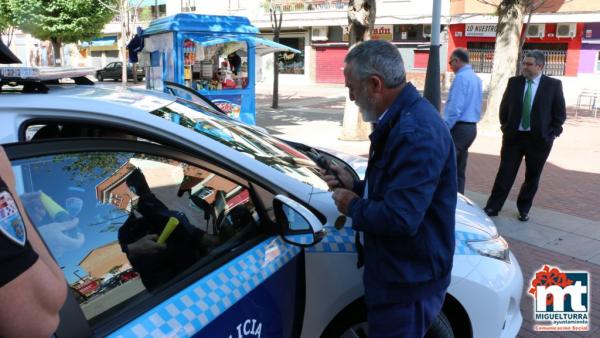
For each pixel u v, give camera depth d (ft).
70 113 5.98
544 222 18.21
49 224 5.33
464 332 8.30
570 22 76.13
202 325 5.68
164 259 6.19
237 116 29.63
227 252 6.59
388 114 6.66
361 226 6.54
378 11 89.51
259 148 8.11
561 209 19.76
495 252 8.41
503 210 19.53
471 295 7.94
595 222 18.22
